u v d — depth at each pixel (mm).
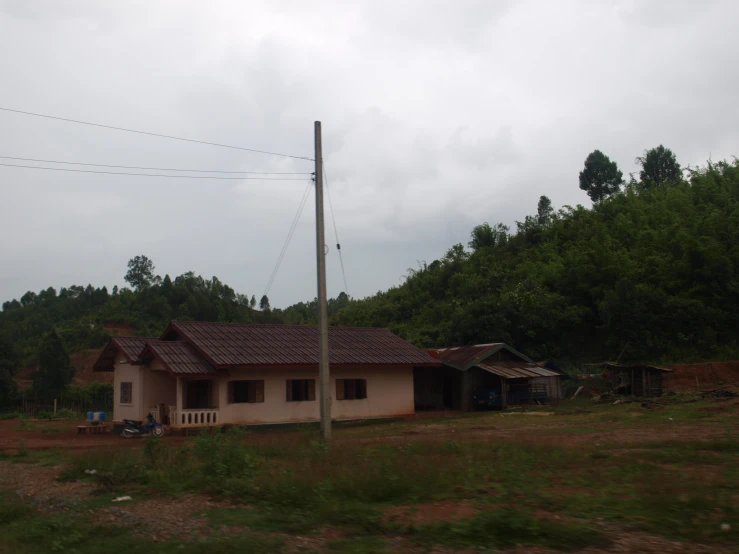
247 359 26422
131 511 9648
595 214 62469
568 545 6652
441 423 26578
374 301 69312
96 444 22016
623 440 16250
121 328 76188
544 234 64375
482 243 70500
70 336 72500
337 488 9805
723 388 32656
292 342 30188
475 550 6676
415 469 10688
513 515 7488
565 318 44750
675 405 27938
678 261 44594
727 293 42000
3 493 11766
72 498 11031
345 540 7363
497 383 35750
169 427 25406
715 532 6844
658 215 54406
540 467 11695
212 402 26562
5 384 46562
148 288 84938
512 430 21234
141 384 27453
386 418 30562
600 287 46281
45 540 8086
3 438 25062
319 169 19438
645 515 7723
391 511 8617
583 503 8453
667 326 41375
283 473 11133
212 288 88812
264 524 8320
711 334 39906
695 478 10016
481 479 10570
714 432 17500
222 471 11758
